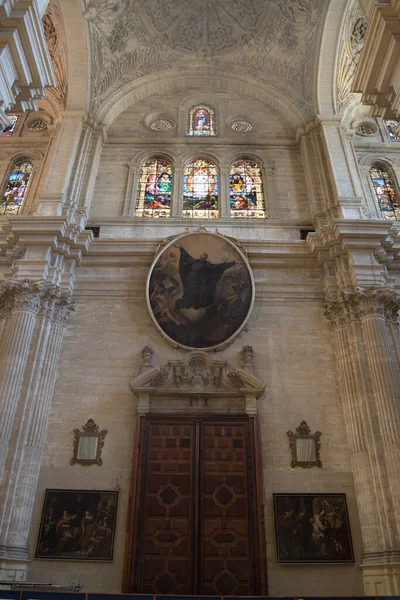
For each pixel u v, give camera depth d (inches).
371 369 520.7
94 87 763.4
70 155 689.6
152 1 761.0
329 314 580.1
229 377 543.2
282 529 471.5
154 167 751.1
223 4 781.9
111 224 667.4
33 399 511.5
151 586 450.0
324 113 749.3
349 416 516.4
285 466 504.1
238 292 592.7
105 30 747.4
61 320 572.7
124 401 536.1
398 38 340.8
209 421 526.6
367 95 381.4
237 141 765.3
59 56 771.4
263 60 810.2
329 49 757.9
